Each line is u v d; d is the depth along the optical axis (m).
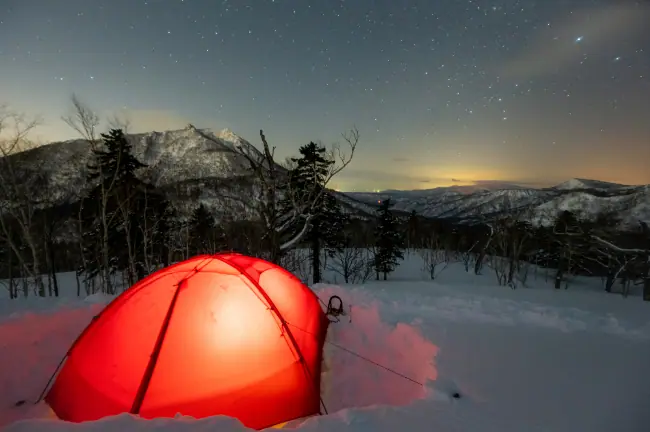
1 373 4.36
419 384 4.39
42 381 4.43
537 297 15.93
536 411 3.42
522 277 36.81
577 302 13.89
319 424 2.92
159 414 3.42
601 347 5.20
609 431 3.11
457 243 45.72
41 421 2.75
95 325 4.17
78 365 3.90
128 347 3.82
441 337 5.48
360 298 8.12
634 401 3.65
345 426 2.89
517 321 6.43
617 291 31.36
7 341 5.06
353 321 6.71
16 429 2.64
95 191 17.80
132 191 18.28
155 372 3.61
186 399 3.54
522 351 5.00
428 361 4.64
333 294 8.38
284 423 3.79
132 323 4.01
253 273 4.85
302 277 24.80
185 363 3.70
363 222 36.81
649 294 21.70
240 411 3.63
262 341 4.07
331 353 5.35
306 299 5.61
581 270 38.53
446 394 3.67
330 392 4.45
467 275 37.47
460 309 7.22
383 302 7.72
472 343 5.27
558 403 3.59
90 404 3.60
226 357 3.82
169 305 4.07
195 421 2.85
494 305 7.55
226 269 4.64
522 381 4.07
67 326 5.93
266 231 11.23
